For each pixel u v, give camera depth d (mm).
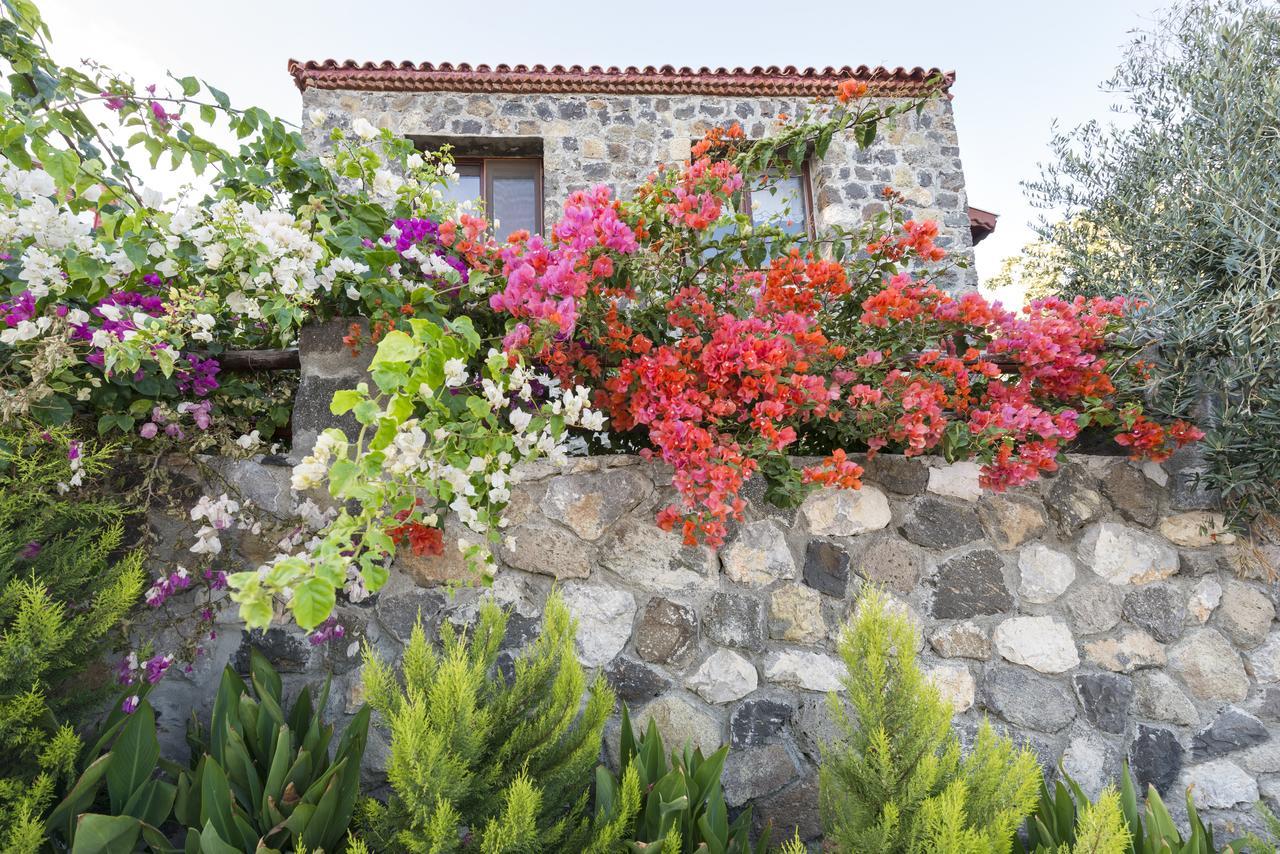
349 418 2406
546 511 2426
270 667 2115
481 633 1934
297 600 1323
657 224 2609
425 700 1721
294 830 1563
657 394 2258
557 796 1780
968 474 2604
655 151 6293
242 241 2068
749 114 6430
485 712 1674
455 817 1518
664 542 2445
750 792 2303
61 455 2021
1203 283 2539
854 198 6277
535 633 2330
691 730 2324
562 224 2354
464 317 2035
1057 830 1994
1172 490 2648
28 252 2014
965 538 2553
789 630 2426
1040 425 2281
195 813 1725
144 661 2008
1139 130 3094
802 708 2373
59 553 1897
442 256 2484
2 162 2072
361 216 2529
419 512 1920
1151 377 2502
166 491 2250
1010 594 2518
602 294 2479
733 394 2346
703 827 1774
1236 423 2396
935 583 2502
